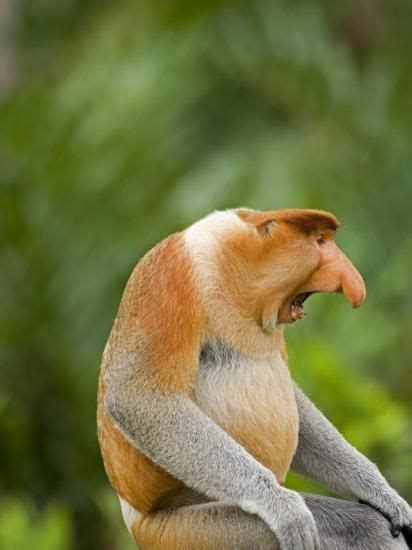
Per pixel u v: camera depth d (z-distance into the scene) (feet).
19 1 116.78
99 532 78.95
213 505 39.70
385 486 42.14
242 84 83.92
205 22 84.12
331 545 40.45
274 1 83.82
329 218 39.22
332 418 63.05
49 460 81.20
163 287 38.96
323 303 75.25
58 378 82.69
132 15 87.40
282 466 40.19
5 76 115.75
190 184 80.18
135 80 84.53
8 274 85.56
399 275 77.97
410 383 77.61
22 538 64.28
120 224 83.10
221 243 39.29
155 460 38.52
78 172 85.51
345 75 82.74
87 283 82.99
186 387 38.88
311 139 81.30
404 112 82.94
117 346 39.27
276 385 39.99
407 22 85.30
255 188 78.43
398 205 80.79
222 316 39.19
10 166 88.38
